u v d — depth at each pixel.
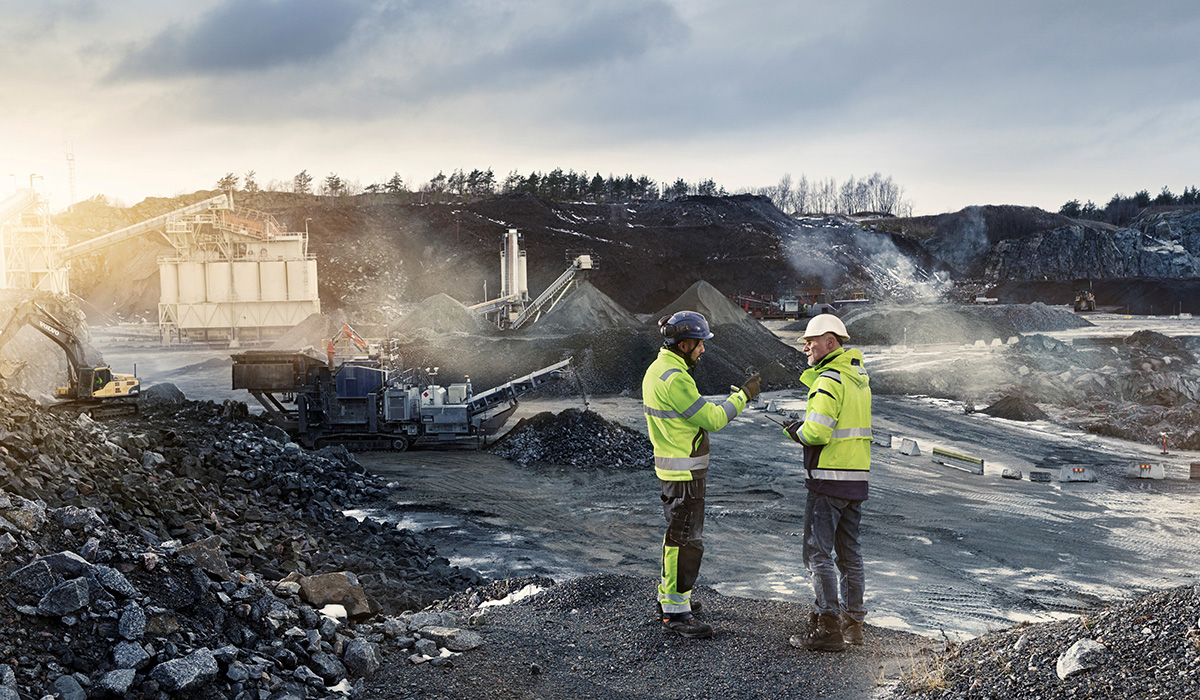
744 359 40.78
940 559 13.38
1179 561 13.37
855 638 5.36
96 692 3.91
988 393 34.84
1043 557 13.53
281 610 5.18
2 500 5.16
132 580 4.83
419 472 20.62
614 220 161.75
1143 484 19.38
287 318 73.94
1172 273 162.00
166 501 9.02
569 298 55.81
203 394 36.94
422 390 26.64
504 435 23.86
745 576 12.52
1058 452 23.64
